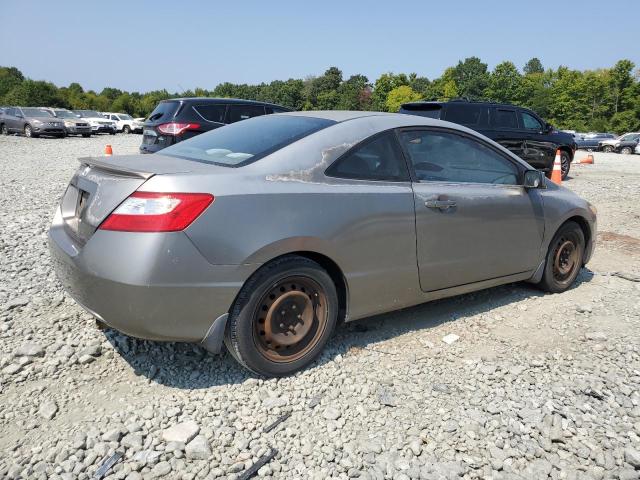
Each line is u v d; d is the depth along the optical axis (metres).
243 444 2.51
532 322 4.09
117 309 2.69
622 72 78.56
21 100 73.06
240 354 2.96
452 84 101.19
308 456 2.46
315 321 3.23
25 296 4.13
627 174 15.84
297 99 112.56
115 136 34.88
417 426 2.71
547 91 91.94
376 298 3.47
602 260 5.92
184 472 2.32
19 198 8.62
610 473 2.42
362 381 3.12
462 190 3.85
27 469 2.29
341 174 3.28
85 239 2.85
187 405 2.80
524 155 12.12
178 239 2.66
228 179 2.87
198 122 9.65
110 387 2.98
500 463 2.43
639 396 3.04
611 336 3.84
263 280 2.92
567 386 3.14
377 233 3.35
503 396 3.01
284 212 2.96
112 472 2.31
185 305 2.73
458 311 4.27
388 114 3.83
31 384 2.98
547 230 4.47
